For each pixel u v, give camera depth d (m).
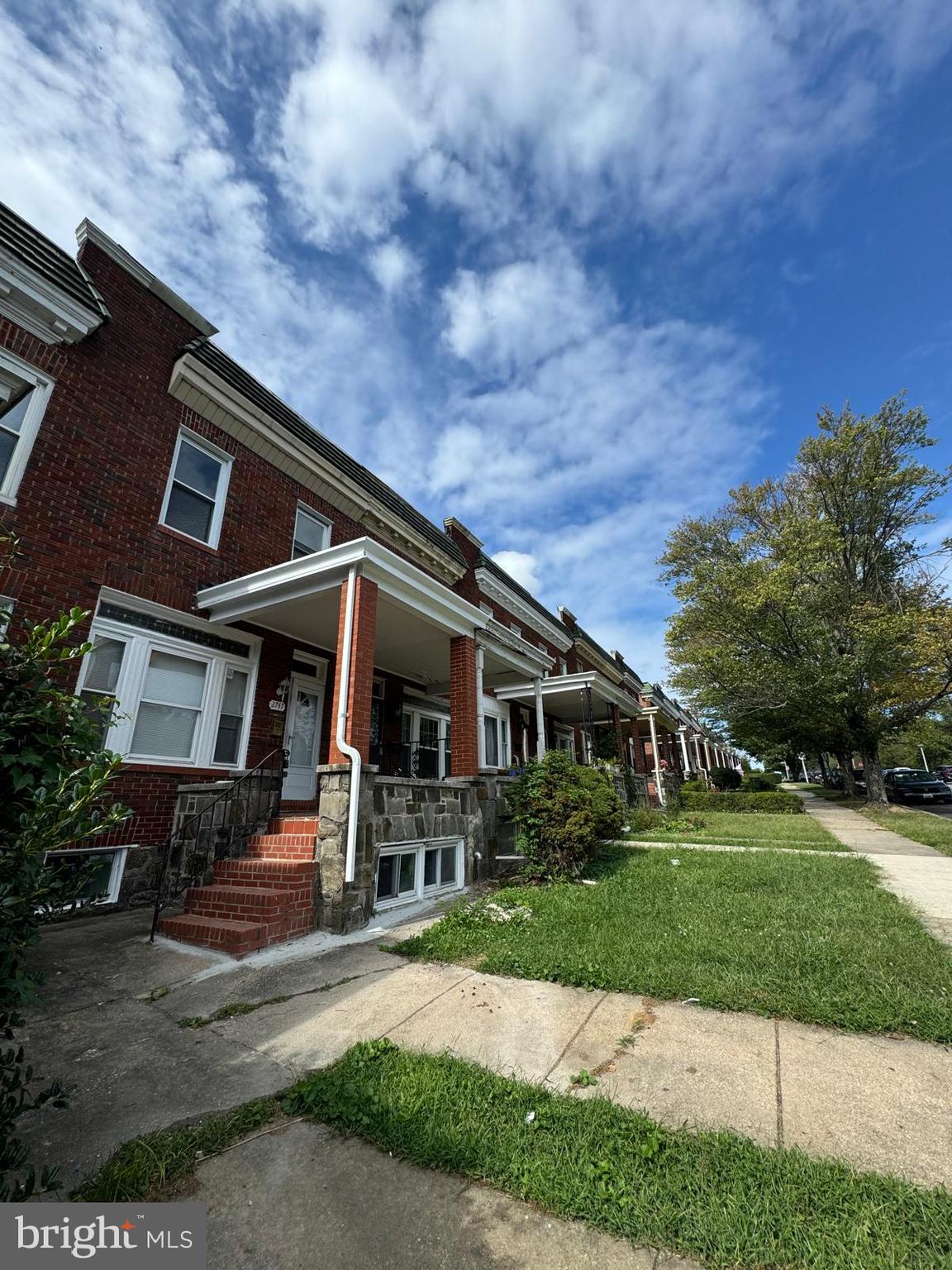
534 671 11.16
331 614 8.12
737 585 20.73
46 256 6.69
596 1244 1.82
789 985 3.76
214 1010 3.76
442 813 7.18
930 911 5.50
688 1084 2.75
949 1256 1.69
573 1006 3.71
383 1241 1.87
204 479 8.62
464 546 16.50
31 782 1.86
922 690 18.31
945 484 20.23
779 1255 1.72
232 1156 2.34
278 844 6.10
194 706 7.85
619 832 8.52
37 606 6.20
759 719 25.47
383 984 4.14
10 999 1.97
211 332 8.92
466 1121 2.47
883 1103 2.53
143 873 6.72
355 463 11.84
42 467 6.48
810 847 10.31
